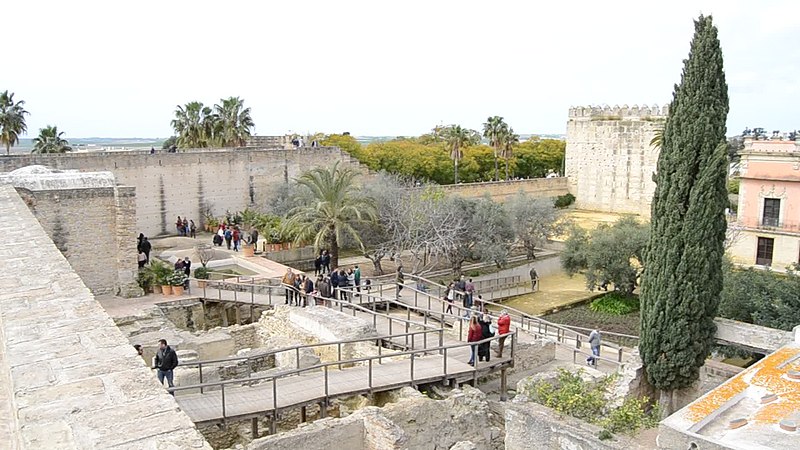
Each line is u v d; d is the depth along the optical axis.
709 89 20.36
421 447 15.21
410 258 48.78
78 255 28.86
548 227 52.50
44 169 32.16
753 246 45.16
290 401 15.16
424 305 28.55
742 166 46.03
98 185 29.12
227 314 29.98
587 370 19.31
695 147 20.23
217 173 52.66
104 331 8.12
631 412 14.41
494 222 48.38
